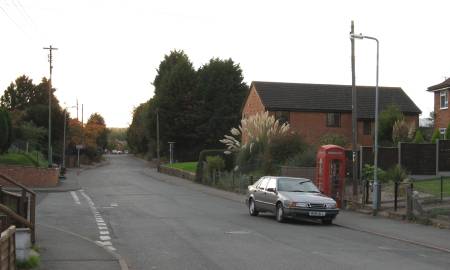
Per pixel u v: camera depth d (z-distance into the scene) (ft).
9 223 34.55
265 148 124.67
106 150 588.91
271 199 67.41
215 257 39.27
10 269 23.97
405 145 105.29
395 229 58.75
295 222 65.41
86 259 37.11
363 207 77.71
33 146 201.87
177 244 45.75
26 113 233.76
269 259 38.50
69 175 193.57
